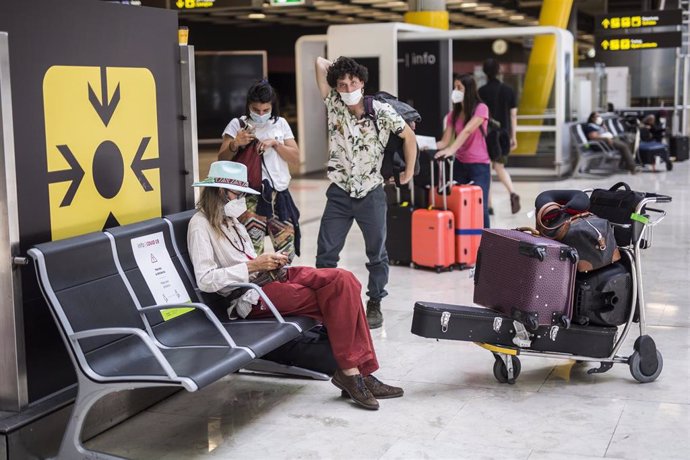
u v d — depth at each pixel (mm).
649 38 19234
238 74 23500
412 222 8039
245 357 3924
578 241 4594
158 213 4855
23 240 3908
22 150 3891
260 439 4129
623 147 16141
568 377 4949
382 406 4531
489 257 4812
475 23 31969
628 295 4734
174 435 4199
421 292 7129
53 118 4055
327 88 5953
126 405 4410
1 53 3650
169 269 4434
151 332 4129
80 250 3883
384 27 13773
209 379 3619
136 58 4625
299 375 5031
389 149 5809
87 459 3762
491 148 8602
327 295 4500
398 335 5859
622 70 21016
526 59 29609
